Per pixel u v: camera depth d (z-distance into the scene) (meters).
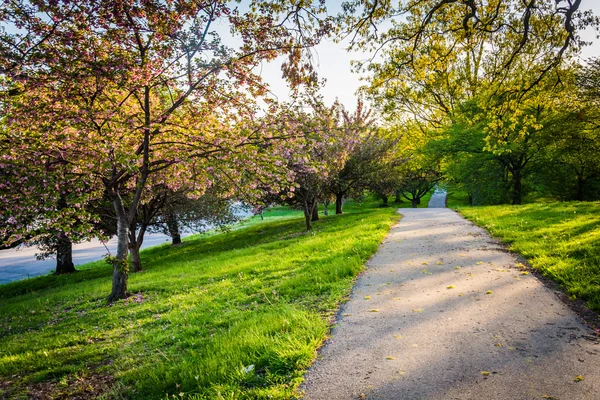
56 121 8.20
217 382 4.16
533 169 30.08
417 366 4.22
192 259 20.22
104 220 19.84
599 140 25.09
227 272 12.04
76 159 9.47
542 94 12.40
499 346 4.59
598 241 8.59
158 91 11.08
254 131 10.78
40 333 8.51
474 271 8.16
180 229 24.34
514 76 13.48
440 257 9.79
